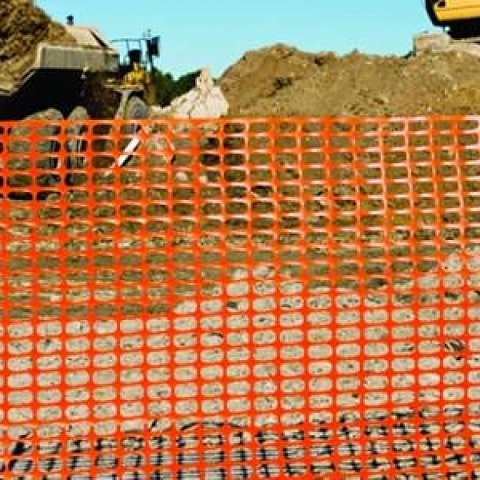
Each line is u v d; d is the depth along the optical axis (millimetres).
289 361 5500
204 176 12312
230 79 29672
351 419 6328
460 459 5453
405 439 5402
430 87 25672
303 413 5410
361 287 5762
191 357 7867
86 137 5816
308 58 29078
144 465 5316
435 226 5957
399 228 5949
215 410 6633
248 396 5402
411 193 6000
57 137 5848
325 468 5383
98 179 12117
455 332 8320
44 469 5402
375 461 5426
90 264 5895
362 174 8828
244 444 5543
